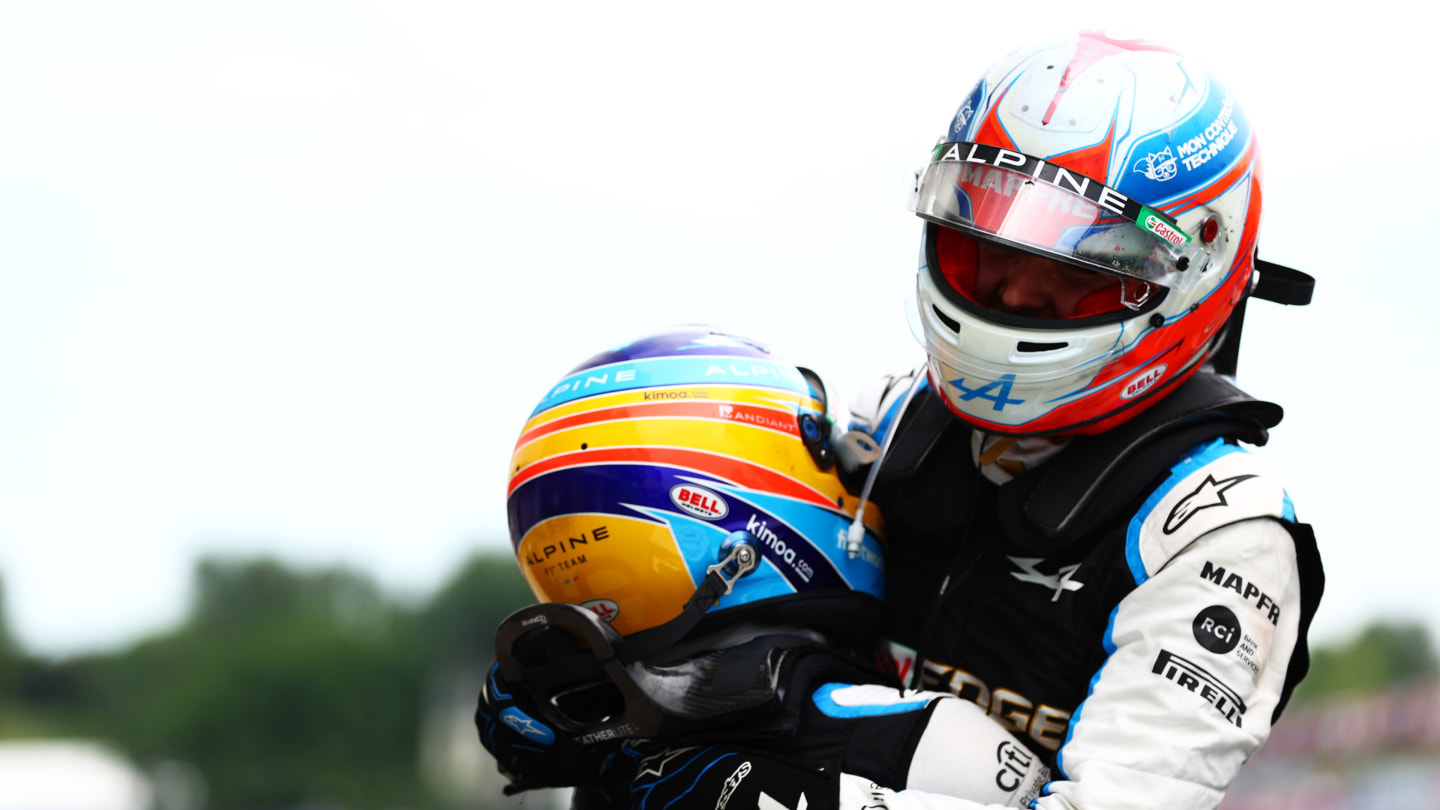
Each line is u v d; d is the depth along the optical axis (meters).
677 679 6.03
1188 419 6.14
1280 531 5.96
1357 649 138.38
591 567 6.21
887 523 6.82
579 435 6.32
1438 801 55.22
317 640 194.12
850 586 6.51
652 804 6.08
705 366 6.44
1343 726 60.44
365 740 188.50
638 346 6.59
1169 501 5.97
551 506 6.30
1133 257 6.05
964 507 6.47
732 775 5.89
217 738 183.25
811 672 6.09
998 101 6.33
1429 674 131.88
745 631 6.33
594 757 6.77
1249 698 5.73
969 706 6.06
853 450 6.61
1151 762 5.48
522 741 6.82
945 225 6.24
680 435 6.23
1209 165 6.19
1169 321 6.15
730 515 6.20
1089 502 6.04
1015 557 6.33
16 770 143.50
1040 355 6.07
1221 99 6.37
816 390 6.71
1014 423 6.24
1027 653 6.24
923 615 6.67
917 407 6.86
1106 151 6.07
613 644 6.01
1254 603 5.79
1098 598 6.04
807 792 5.70
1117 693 5.70
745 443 6.30
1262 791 60.56
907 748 5.83
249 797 182.38
